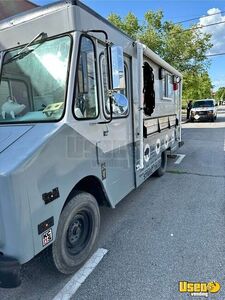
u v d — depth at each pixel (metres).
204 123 20.03
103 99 2.91
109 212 4.20
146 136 4.55
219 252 3.00
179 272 2.68
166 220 3.86
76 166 2.49
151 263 2.84
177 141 7.64
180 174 6.23
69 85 2.41
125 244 3.23
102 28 2.89
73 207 2.54
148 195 4.92
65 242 2.53
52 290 2.50
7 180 1.85
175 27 19.86
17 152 2.03
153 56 4.67
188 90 24.39
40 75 2.59
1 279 1.98
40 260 2.53
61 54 2.50
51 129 2.26
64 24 2.48
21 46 2.73
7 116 2.67
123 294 2.41
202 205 4.36
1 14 9.00
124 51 3.47
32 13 2.63
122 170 3.55
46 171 2.12
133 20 19.67
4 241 1.97
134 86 3.83
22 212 1.92
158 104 5.36
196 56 20.84
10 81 2.77
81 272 2.72
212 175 6.08
